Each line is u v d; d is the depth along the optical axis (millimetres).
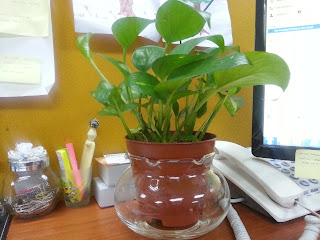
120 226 434
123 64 348
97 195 523
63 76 538
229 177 499
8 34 491
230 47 346
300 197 441
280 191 434
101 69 562
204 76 396
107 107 350
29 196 466
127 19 311
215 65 252
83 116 559
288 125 503
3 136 509
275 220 437
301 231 410
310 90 487
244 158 509
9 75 496
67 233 412
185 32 302
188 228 366
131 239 392
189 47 311
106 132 580
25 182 474
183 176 347
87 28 535
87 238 396
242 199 493
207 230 372
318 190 490
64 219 463
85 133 563
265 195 454
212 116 386
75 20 525
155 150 333
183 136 377
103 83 337
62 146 548
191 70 273
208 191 367
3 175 511
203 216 367
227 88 351
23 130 520
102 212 490
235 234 392
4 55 492
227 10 661
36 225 441
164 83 282
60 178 527
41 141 533
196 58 288
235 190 512
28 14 500
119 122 588
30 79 508
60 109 542
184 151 332
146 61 370
